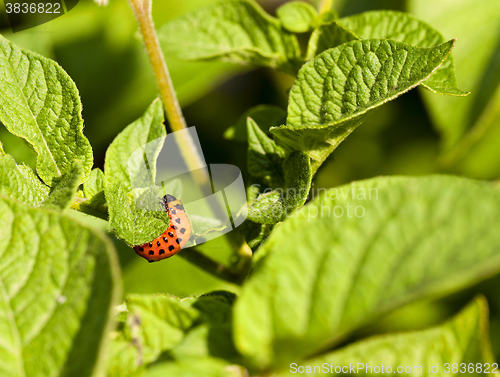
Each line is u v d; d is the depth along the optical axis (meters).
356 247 0.15
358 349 0.16
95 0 0.20
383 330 0.19
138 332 0.17
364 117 0.18
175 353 0.16
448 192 0.15
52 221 0.16
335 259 0.15
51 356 0.15
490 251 0.15
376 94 0.18
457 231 0.15
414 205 0.15
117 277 0.16
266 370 0.16
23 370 0.15
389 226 0.15
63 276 0.16
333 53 0.18
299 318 0.15
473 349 0.16
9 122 0.18
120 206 0.18
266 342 0.15
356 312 0.15
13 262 0.16
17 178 0.18
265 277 0.15
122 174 0.19
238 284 0.20
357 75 0.18
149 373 0.15
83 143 0.19
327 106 0.18
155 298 0.17
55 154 0.19
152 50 0.20
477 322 0.17
